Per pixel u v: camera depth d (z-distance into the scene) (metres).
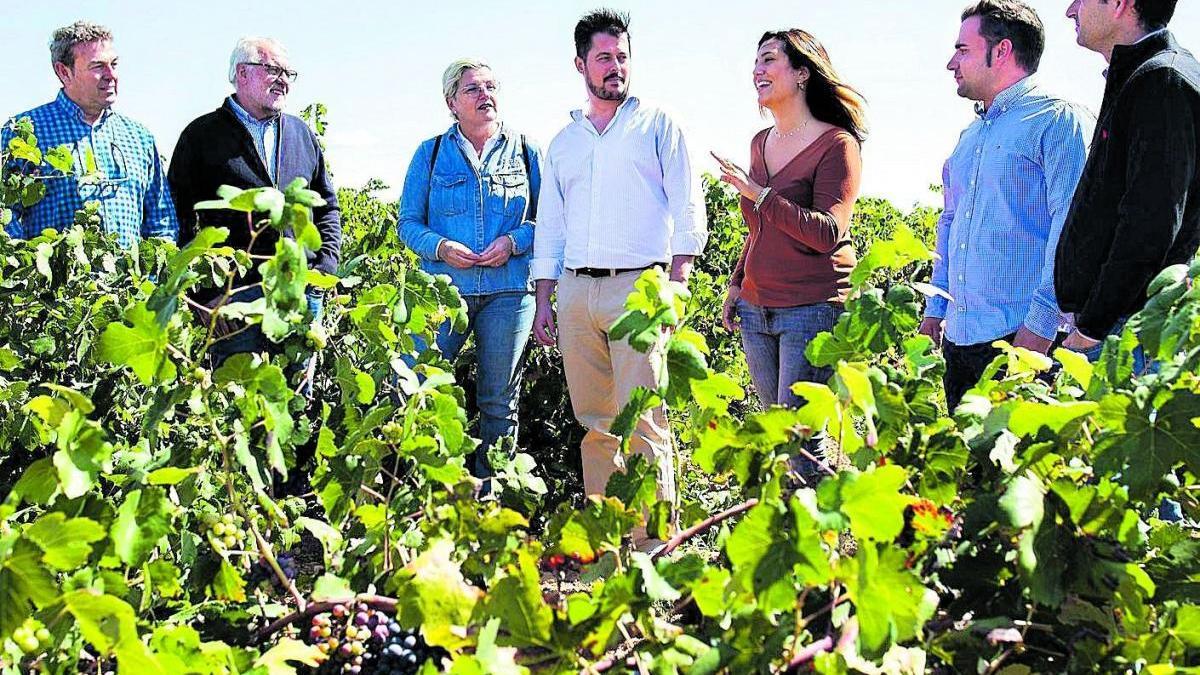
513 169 5.26
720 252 8.59
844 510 1.33
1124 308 3.12
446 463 1.99
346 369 2.25
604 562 1.64
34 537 1.33
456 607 1.46
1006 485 1.64
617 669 1.48
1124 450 1.60
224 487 2.17
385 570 1.95
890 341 2.00
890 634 1.31
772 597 1.32
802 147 4.42
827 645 1.45
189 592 2.00
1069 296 3.40
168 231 5.31
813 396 1.60
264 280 1.66
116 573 1.63
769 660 1.41
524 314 5.26
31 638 1.38
